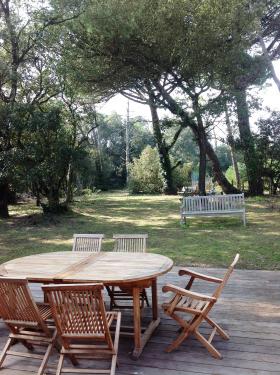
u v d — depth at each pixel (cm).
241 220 1147
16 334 323
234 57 1300
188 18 1275
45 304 359
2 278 287
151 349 343
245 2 1288
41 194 1510
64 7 1295
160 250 771
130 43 1327
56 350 347
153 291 389
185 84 1468
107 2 1222
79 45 1390
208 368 305
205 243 831
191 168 3158
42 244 900
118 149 4250
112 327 382
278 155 1809
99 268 353
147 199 2064
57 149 1280
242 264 640
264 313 417
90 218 1337
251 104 1591
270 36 1733
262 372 297
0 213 1380
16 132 1281
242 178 2205
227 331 373
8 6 1307
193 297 323
